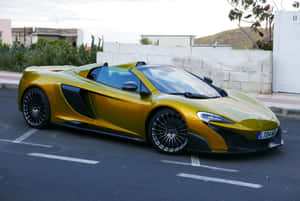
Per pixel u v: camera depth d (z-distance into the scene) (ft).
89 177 13.21
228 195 11.94
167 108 16.16
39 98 19.71
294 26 36.19
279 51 36.86
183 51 38.40
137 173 13.80
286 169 14.89
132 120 17.08
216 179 13.42
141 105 16.75
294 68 36.60
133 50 40.34
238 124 15.46
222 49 37.04
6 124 20.99
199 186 12.67
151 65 18.94
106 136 19.19
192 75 19.54
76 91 18.58
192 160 15.62
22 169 13.82
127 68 18.29
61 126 20.86
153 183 12.81
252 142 15.66
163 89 17.11
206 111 15.65
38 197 11.32
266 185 12.99
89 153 16.16
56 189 11.99
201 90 17.95
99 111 18.07
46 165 14.37
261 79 36.04
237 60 36.58
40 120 19.83
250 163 15.52
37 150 16.31
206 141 15.39
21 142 17.52
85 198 11.34
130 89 16.57
